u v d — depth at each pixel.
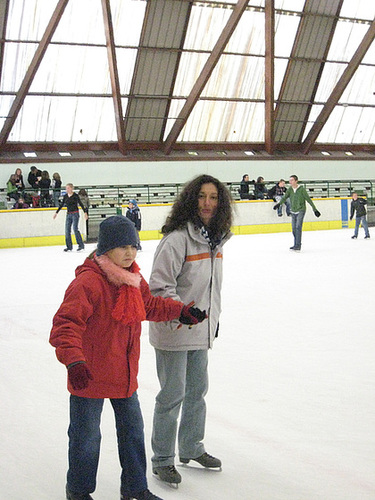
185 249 3.12
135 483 2.82
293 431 3.77
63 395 4.65
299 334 6.40
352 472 3.18
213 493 3.00
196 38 24.23
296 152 29.67
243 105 27.42
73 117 24.98
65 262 14.41
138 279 2.78
